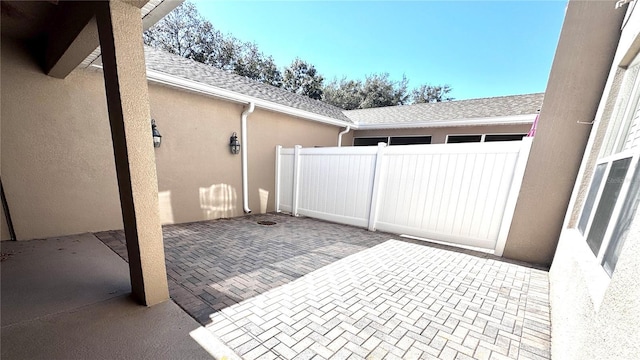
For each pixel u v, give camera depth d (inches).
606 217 82.3
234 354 77.0
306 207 291.3
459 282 132.9
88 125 182.2
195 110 235.9
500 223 175.9
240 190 282.8
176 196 232.1
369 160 239.3
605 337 45.4
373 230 238.4
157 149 215.3
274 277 132.2
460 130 349.1
